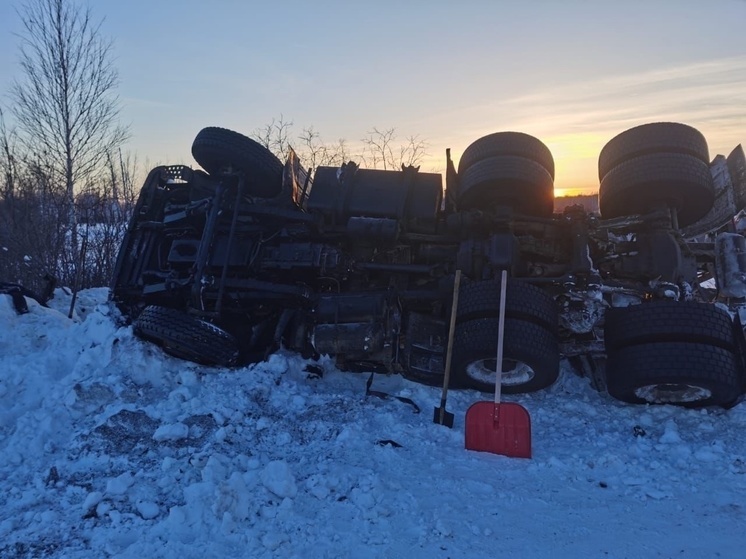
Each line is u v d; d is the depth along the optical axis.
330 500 3.75
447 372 5.17
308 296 6.43
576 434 5.03
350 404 5.43
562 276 6.11
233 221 6.38
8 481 4.06
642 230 6.69
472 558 3.16
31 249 14.48
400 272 6.84
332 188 6.97
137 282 7.20
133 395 5.39
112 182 16.70
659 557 3.18
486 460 4.41
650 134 6.62
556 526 3.49
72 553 3.19
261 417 5.06
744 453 4.47
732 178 7.54
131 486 3.87
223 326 6.83
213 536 3.31
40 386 5.63
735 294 6.80
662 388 5.45
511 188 6.59
